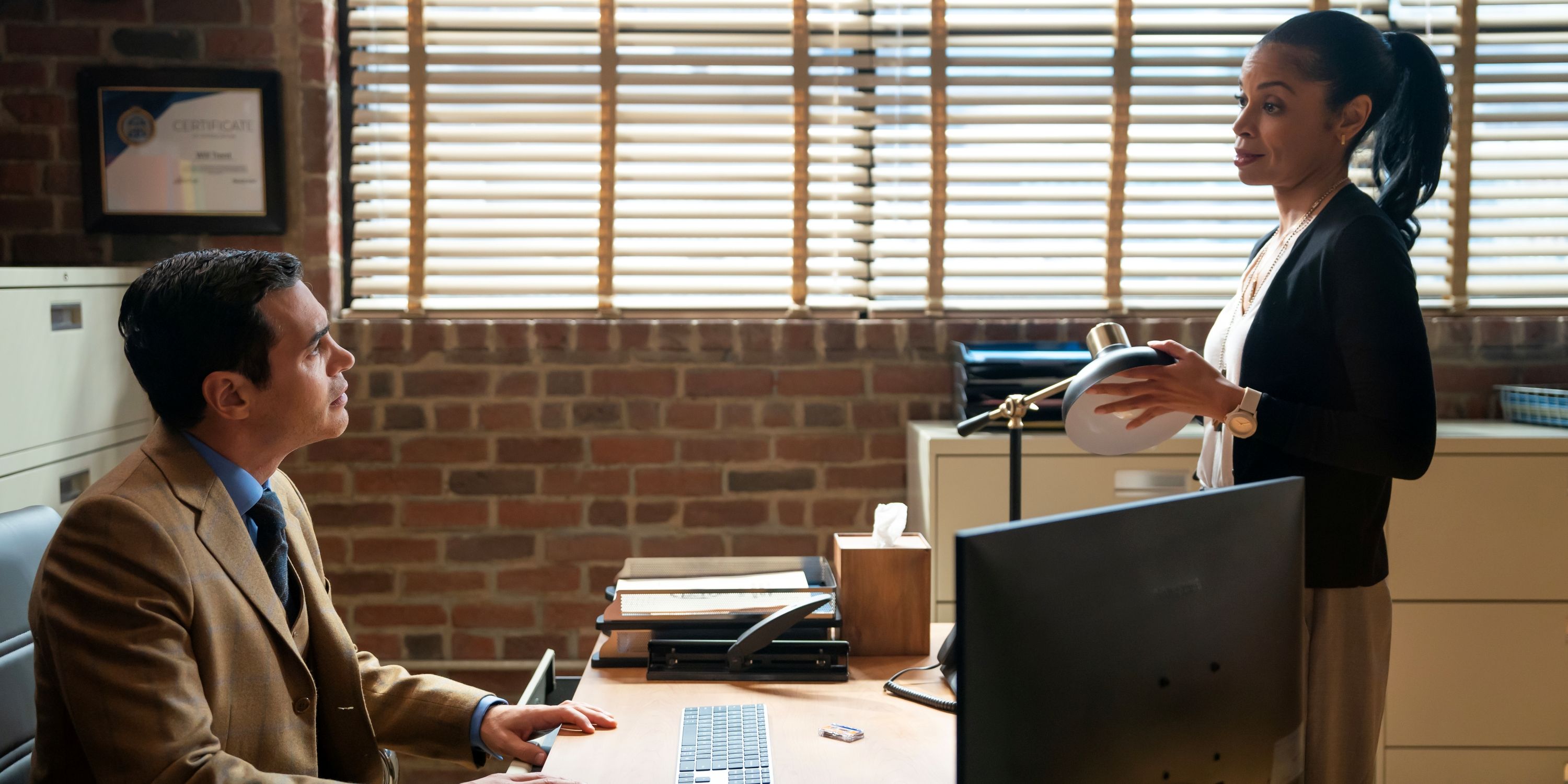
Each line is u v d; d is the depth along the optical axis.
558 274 2.83
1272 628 1.07
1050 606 0.89
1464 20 2.79
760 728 1.30
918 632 1.60
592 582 2.79
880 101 2.84
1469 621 2.37
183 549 1.18
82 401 2.23
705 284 2.86
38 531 1.40
